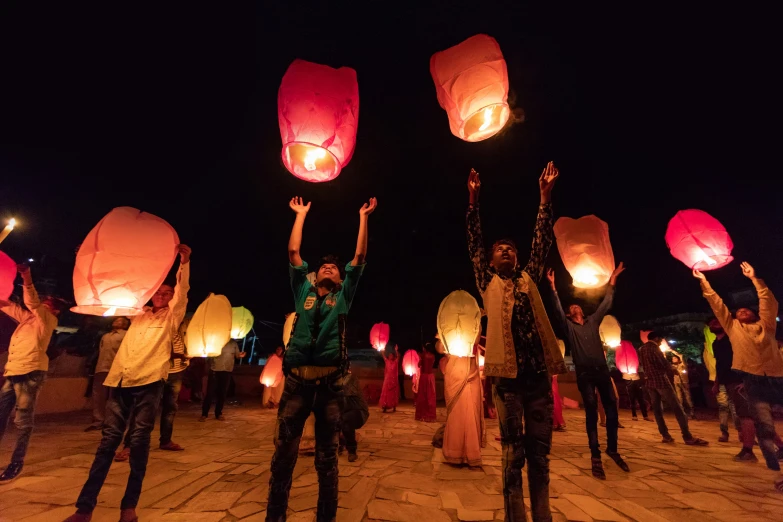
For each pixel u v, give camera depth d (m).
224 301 5.90
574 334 4.67
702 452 5.41
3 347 8.02
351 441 4.57
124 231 2.45
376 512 2.94
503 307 2.54
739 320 4.62
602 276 4.12
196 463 4.38
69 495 3.24
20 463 3.68
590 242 4.18
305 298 2.62
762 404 4.37
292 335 2.50
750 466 4.59
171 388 5.12
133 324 3.08
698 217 4.33
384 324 11.18
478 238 2.91
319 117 2.45
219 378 8.10
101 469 2.67
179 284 3.19
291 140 2.46
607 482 3.89
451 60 2.82
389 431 7.09
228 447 5.29
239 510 2.94
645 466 4.55
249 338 22.03
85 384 8.81
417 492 3.46
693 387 12.05
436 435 5.56
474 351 4.76
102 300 2.38
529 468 2.34
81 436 5.70
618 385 12.55
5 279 3.89
